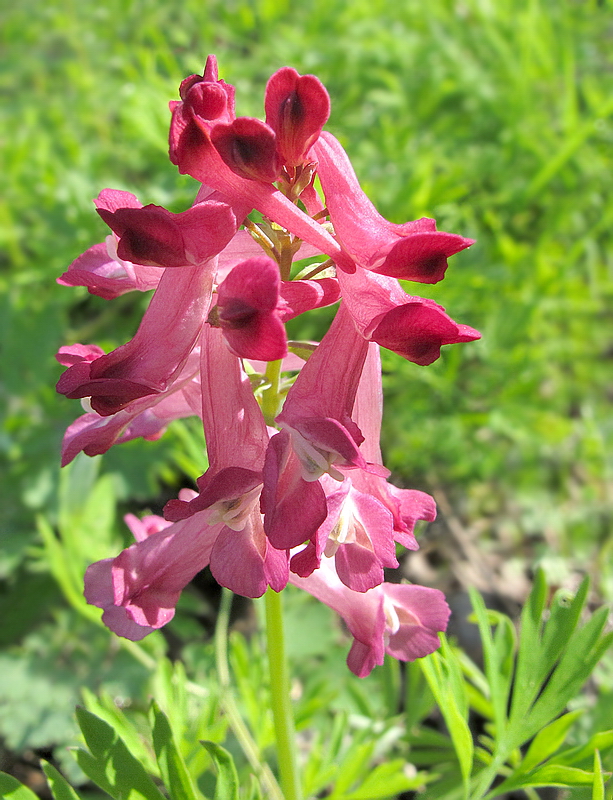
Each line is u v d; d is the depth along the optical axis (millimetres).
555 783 98
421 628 88
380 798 114
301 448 68
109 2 289
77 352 81
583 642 102
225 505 71
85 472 158
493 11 282
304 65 235
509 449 204
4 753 145
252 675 128
